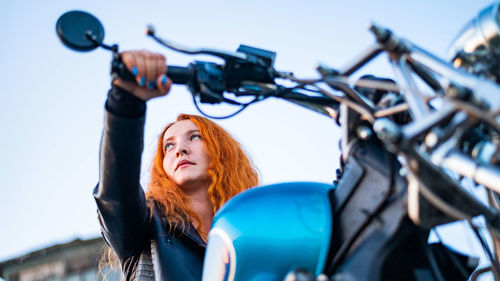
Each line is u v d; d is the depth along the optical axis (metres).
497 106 1.23
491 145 1.31
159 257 2.26
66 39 1.57
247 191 1.75
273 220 1.62
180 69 1.61
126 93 1.77
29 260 9.08
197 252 2.37
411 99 1.37
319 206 1.62
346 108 1.58
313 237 1.58
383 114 1.48
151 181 2.82
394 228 1.39
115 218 2.09
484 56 1.45
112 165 1.89
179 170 2.74
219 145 2.92
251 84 1.61
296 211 1.63
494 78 1.41
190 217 2.57
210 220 2.73
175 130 2.86
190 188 2.76
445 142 1.33
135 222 2.16
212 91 1.58
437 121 1.26
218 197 2.74
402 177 1.46
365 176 1.51
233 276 1.62
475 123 1.29
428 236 1.62
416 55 1.43
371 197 1.47
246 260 1.61
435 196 1.29
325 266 1.51
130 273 2.31
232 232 1.65
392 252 1.42
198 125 2.95
